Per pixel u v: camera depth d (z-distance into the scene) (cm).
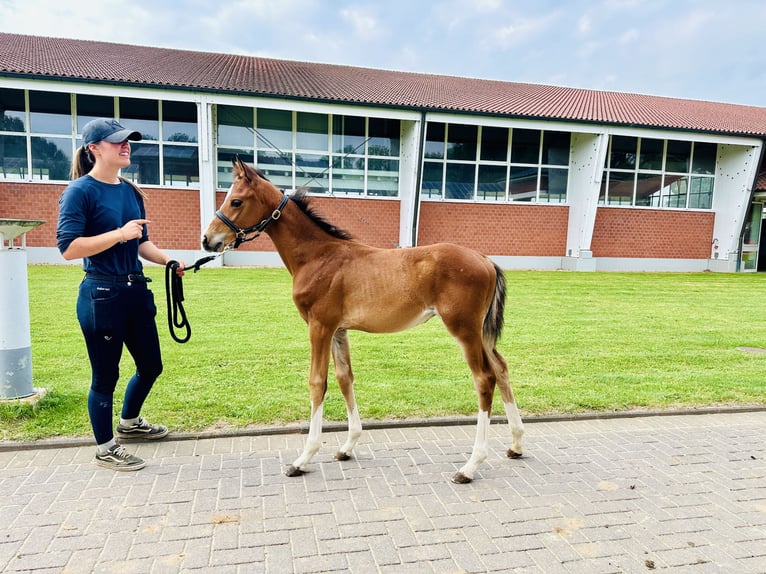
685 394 487
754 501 300
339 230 353
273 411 414
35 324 681
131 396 354
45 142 1416
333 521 270
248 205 335
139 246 352
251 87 1462
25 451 344
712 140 1728
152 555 237
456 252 327
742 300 1106
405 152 1639
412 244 1605
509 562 238
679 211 1873
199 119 1395
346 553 242
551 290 1195
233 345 620
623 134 1670
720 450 373
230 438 376
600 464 348
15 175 1406
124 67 1506
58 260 1416
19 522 261
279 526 263
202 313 804
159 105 1466
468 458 353
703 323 841
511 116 1578
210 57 1922
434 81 2089
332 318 334
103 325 308
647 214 1852
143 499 287
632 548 251
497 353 350
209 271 1342
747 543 257
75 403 414
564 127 1628
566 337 720
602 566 236
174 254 1507
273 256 1557
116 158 311
